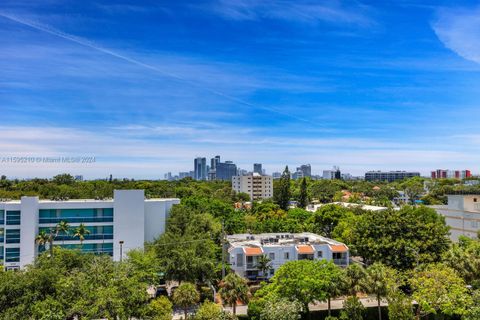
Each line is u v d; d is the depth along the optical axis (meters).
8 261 69.00
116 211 74.69
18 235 69.81
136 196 75.69
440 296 46.38
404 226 64.88
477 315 44.41
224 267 62.47
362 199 177.88
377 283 49.03
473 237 83.50
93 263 51.34
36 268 45.22
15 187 111.06
